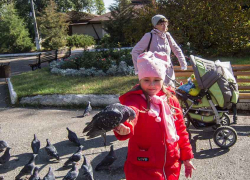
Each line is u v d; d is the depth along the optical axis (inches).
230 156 175.2
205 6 495.2
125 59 446.6
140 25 539.8
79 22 1736.0
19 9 1871.3
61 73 428.1
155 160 90.4
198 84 178.4
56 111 286.0
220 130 181.5
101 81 356.5
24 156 192.9
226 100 177.5
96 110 281.0
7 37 1291.8
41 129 239.5
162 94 96.4
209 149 185.9
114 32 1050.1
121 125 76.9
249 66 246.4
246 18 489.4
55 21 1311.5
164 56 100.3
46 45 1306.6
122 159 179.5
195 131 215.8
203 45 521.3
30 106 308.8
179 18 498.3
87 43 1360.7
